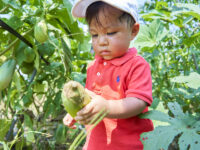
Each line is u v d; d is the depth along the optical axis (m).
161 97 2.00
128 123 1.09
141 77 1.04
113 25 1.00
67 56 1.53
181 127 0.98
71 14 1.29
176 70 2.26
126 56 1.10
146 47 2.15
